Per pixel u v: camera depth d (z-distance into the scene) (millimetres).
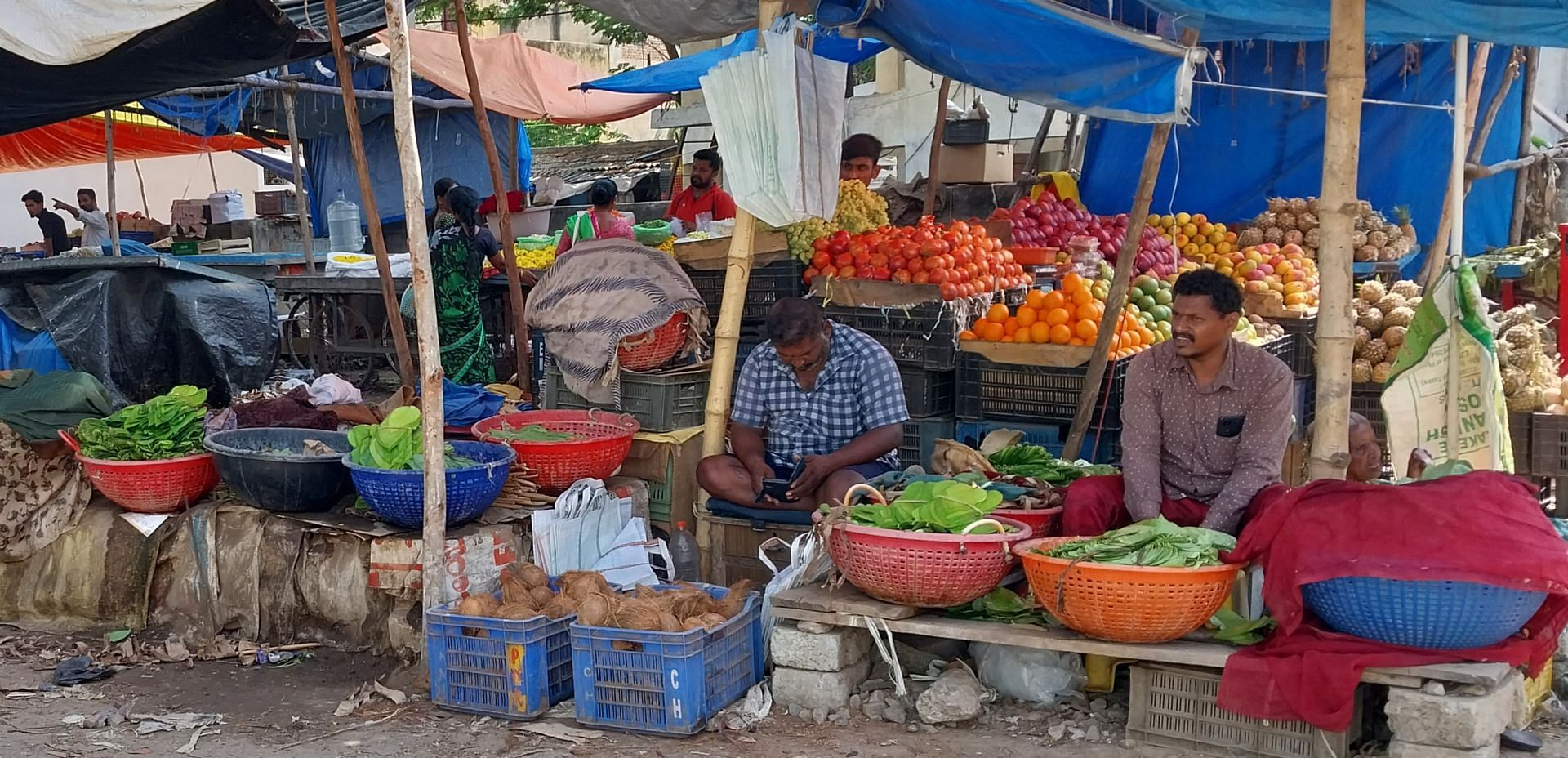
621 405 6070
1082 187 10766
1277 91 7672
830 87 5145
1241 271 7852
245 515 5273
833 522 4160
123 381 8273
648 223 8109
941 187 9578
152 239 15609
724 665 4281
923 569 3996
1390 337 7000
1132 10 5504
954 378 6457
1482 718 3494
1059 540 3986
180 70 6195
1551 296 7902
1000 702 4285
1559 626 3719
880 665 4473
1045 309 6215
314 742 4129
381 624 5016
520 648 4211
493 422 5770
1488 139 9586
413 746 4070
